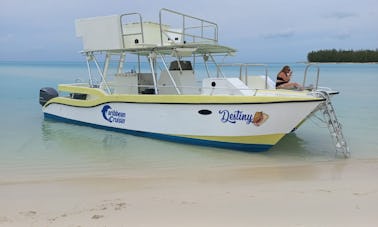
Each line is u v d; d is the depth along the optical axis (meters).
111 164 7.05
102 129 10.04
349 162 7.14
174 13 8.70
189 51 8.82
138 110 8.92
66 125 10.95
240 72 9.38
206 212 4.25
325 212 4.20
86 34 9.97
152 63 8.88
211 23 9.59
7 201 4.96
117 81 9.90
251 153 7.79
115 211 4.36
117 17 9.20
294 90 8.07
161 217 4.11
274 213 4.18
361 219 3.96
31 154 7.80
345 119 11.95
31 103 16.41
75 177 6.21
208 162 7.14
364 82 29.73
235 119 7.48
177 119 8.26
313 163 7.09
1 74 45.81
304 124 11.20
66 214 4.34
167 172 6.47
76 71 56.53
